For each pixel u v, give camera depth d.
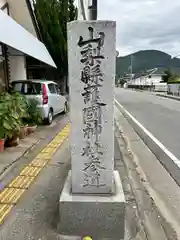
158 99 20.56
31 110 6.41
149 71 67.12
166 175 3.93
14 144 4.93
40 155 4.54
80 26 1.98
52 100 7.90
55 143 5.39
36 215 2.57
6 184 3.28
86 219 2.22
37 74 16.02
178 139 6.26
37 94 7.23
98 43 2.00
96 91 2.10
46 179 3.47
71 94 2.12
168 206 2.95
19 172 3.70
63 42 15.41
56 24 15.02
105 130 2.17
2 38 4.70
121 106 14.73
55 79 17.58
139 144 5.80
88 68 2.05
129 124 8.52
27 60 12.16
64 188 2.41
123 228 2.22
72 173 2.27
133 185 3.47
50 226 2.39
